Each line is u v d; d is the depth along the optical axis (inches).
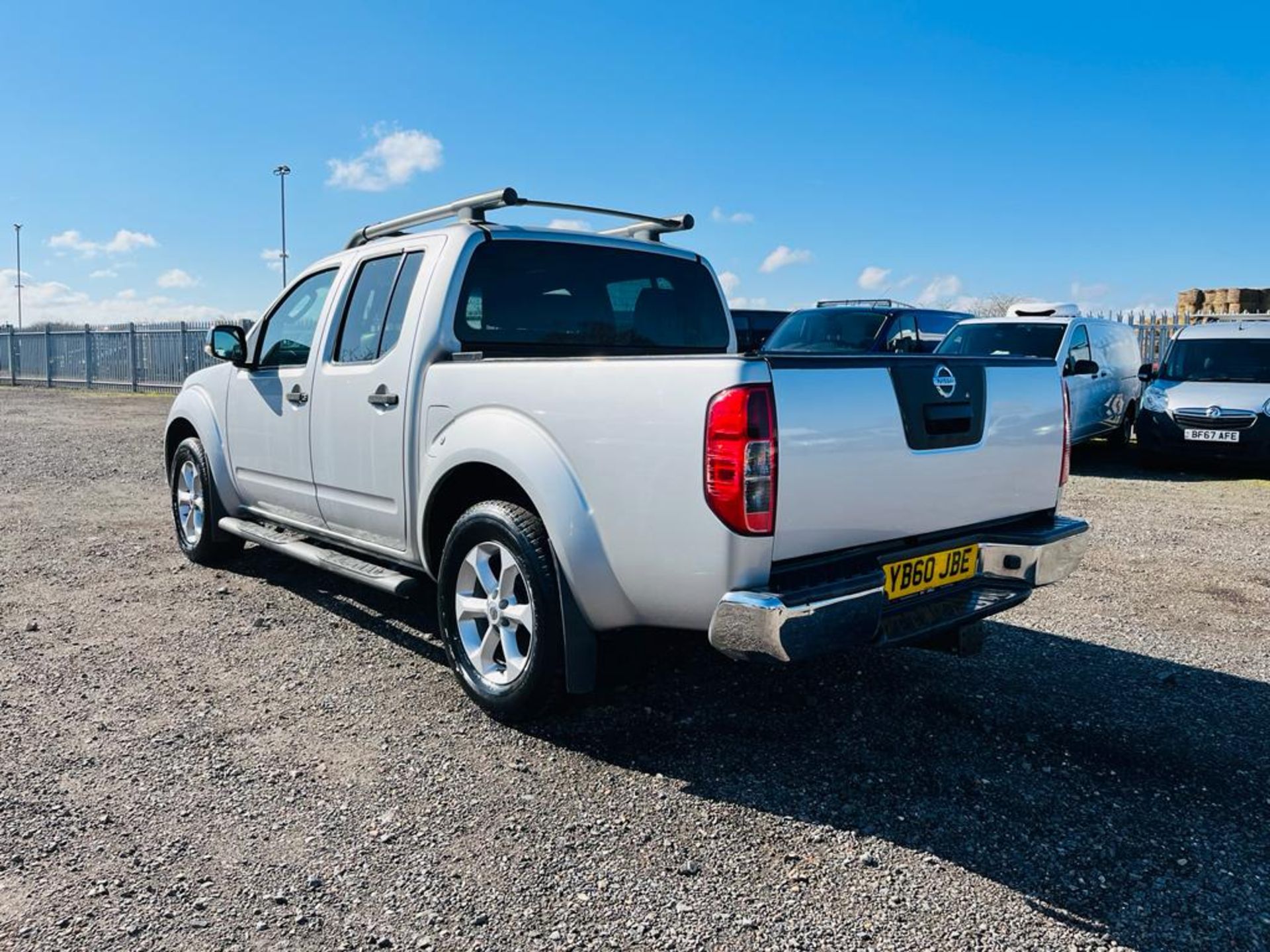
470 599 152.6
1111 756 141.3
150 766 132.4
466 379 149.9
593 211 185.5
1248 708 160.9
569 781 130.4
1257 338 475.5
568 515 131.0
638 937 97.3
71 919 97.7
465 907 101.7
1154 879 109.7
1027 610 220.7
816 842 116.2
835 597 116.2
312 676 168.4
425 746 140.7
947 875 109.8
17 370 1167.0
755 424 112.7
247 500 223.1
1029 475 152.5
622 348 187.8
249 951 93.5
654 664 170.9
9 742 139.3
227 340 210.8
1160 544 295.7
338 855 111.1
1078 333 476.4
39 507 329.7
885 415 126.8
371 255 182.9
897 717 153.9
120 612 204.4
